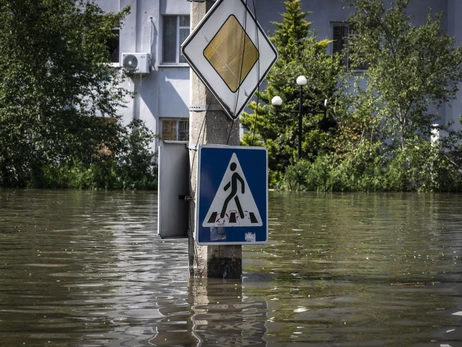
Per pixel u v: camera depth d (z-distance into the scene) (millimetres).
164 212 6668
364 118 30469
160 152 6656
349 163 29156
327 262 8227
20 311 5395
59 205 17047
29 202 18000
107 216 14070
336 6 34562
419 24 34094
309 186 28609
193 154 6637
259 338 4625
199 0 6660
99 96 30172
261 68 6652
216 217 6484
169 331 4793
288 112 31797
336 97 31656
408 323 5086
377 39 30500
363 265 7996
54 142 28359
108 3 33906
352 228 12336
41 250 8914
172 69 33938
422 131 30703
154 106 34031
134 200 19422
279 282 6801
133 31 33938
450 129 31812
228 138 6676
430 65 29938
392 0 33281
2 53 28625
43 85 28453
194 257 6934
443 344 4512
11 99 28719
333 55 33125
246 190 6566
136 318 5180
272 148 31641
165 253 8766
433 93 30078
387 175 28875
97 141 29203
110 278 6910
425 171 28828
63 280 6781
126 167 28938
